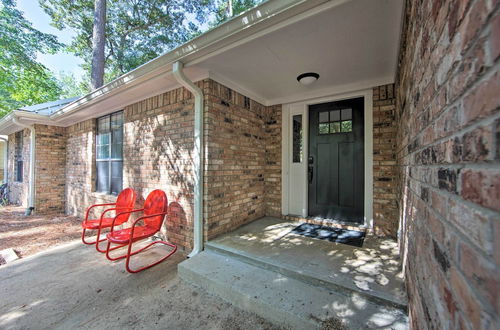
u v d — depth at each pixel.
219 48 2.11
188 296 1.98
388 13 1.58
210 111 2.67
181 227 2.97
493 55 0.40
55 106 6.37
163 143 3.20
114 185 4.29
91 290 2.11
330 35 1.85
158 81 2.87
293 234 2.81
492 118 0.41
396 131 2.49
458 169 0.57
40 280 2.30
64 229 4.26
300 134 3.54
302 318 1.47
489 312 0.40
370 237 2.68
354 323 1.40
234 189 3.07
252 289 1.80
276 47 2.05
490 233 0.41
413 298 1.20
